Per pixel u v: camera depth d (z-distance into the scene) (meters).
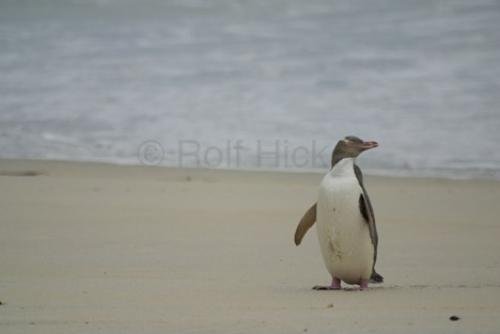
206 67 71.69
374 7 97.44
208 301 20.22
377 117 54.38
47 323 18.09
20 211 33.47
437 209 35.00
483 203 36.22
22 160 44.84
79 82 67.44
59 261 25.58
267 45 80.00
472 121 52.69
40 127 53.66
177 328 17.56
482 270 24.81
